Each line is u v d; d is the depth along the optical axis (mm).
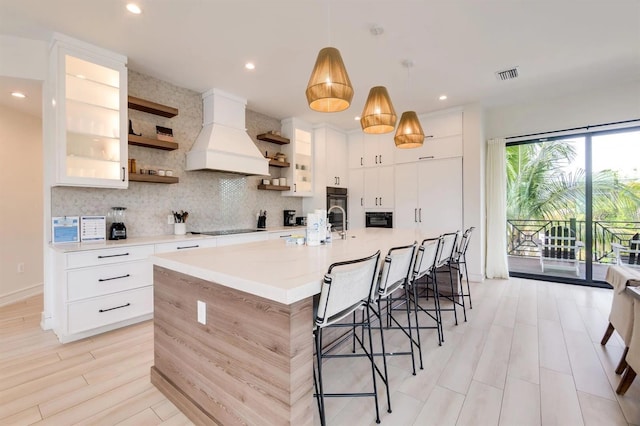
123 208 3227
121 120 2932
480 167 4359
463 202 4492
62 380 1946
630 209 3969
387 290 1822
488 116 4691
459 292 3572
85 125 2779
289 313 1179
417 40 2723
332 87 1732
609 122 3820
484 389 1845
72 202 2910
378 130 2582
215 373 1488
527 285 4195
